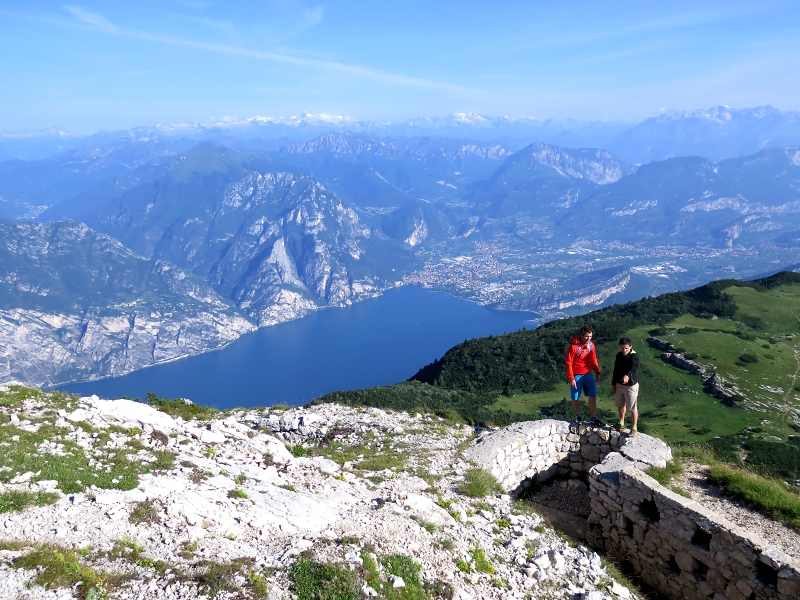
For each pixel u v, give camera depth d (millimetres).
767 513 11812
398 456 16828
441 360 109625
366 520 10930
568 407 74938
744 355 89812
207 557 8562
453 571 9820
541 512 15445
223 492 10867
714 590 10656
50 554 7484
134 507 9438
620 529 12969
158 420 14539
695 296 126062
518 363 97500
